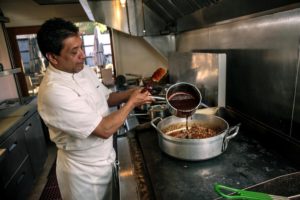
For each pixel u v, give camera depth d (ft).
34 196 7.46
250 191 2.32
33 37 11.97
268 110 3.92
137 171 3.34
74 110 3.04
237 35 4.66
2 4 11.09
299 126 3.25
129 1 8.32
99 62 13.66
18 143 6.82
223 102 5.08
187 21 6.53
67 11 11.58
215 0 4.68
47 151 10.03
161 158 3.59
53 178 8.34
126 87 9.10
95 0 8.10
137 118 5.25
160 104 5.49
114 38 10.98
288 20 3.23
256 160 3.36
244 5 3.72
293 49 3.20
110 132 3.21
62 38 2.85
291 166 3.18
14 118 7.18
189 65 6.56
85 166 3.81
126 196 2.76
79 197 4.00
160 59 11.40
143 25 8.64
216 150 3.29
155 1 7.37
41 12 11.43
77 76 3.58
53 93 3.03
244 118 4.44
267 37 3.74
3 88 11.53
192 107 3.82
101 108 3.91
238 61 4.73
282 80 3.50
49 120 3.16
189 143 3.20
